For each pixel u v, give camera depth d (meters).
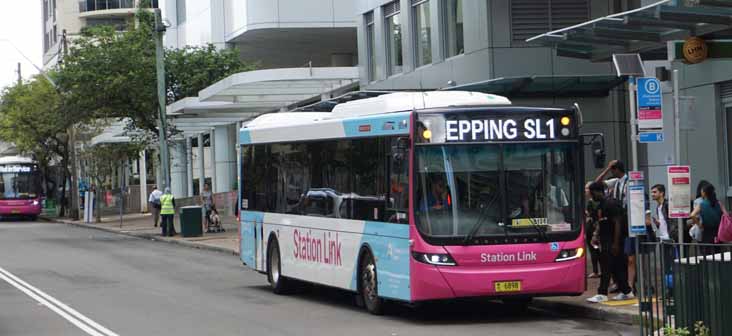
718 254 10.98
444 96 15.76
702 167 20.55
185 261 29.08
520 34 25.95
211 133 53.88
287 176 19.44
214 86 35.16
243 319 16.03
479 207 14.84
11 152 87.25
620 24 16.27
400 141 14.90
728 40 15.61
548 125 15.18
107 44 45.00
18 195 66.44
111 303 18.73
